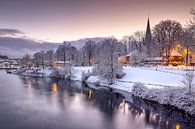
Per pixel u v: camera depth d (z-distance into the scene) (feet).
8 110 165.78
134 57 395.14
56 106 180.55
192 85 179.83
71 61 574.56
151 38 491.31
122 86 269.64
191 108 154.51
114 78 295.28
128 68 330.54
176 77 240.73
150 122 138.21
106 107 178.50
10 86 308.40
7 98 213.25
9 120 140.97
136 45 504.02
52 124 133.59
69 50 639.35
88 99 212.02
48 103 191.52
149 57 431.84
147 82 249.34
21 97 219.20
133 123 136.77
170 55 358.84
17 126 129.90
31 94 238.89
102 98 216.74
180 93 171.12
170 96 177.99
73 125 132.05
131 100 205.57
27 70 643.45
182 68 286.05
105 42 529.45
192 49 300.81
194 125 131.95
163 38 401.70
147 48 466.29
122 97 220.43
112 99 211.41
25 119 143.02
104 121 140.26
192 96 161.58
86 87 296.71
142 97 210.79
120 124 134.92
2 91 259.39
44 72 556.92
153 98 196.95
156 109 170.81
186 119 144.05
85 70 418.31
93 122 138.51
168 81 236.43
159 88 203.41
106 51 317.83
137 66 361.71
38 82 367.04
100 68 315.17
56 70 491.31
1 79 424.05
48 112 161.27
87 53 534.37
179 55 352.49
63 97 221.87
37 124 133.59
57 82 363.97
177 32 395.96
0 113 157.58
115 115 154.71
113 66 297.12
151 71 289.12
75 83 346.33
